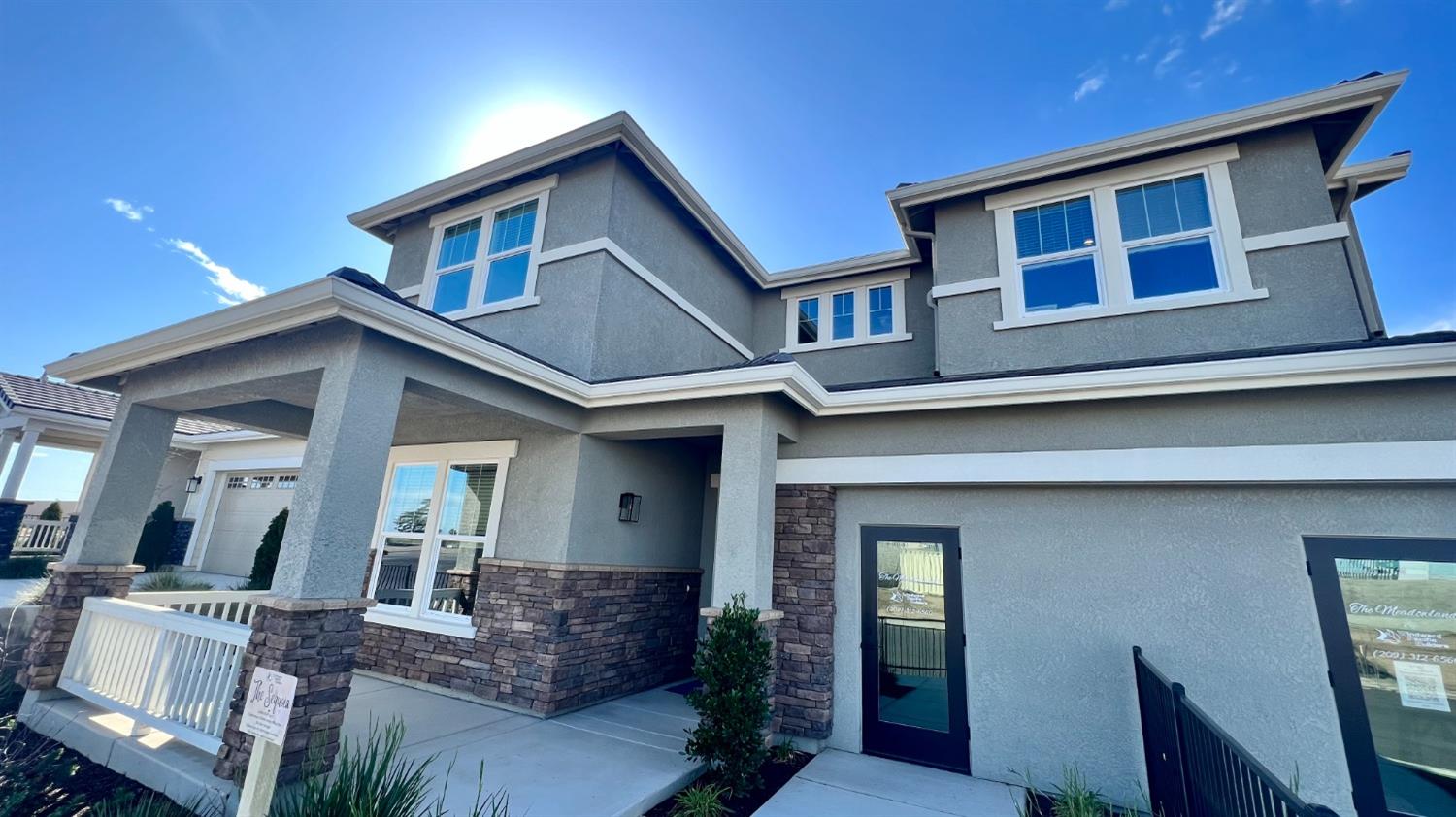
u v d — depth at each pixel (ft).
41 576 42.09
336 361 15.97
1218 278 22.80
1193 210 23.80
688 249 33.42
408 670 25.50
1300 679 15.79
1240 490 17.26
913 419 21.06
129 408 22.04
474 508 26.14
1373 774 14.69
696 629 30.30
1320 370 15.40
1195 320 22.50
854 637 20.70
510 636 23.07
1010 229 26.68
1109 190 25.23
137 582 38.93
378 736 16.56
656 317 29.78
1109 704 17.39
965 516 20.21
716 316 35.68
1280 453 16.34
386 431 16.21
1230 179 23.43
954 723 18.89
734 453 20.26
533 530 23.86
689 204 31.32
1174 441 17.57
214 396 20.61
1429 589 15.07
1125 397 17.83
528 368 19.89
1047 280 25.57
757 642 17.62
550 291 27.27
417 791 12.92
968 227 27.61
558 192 29.04
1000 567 19.43
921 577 20.36
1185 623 17.11
